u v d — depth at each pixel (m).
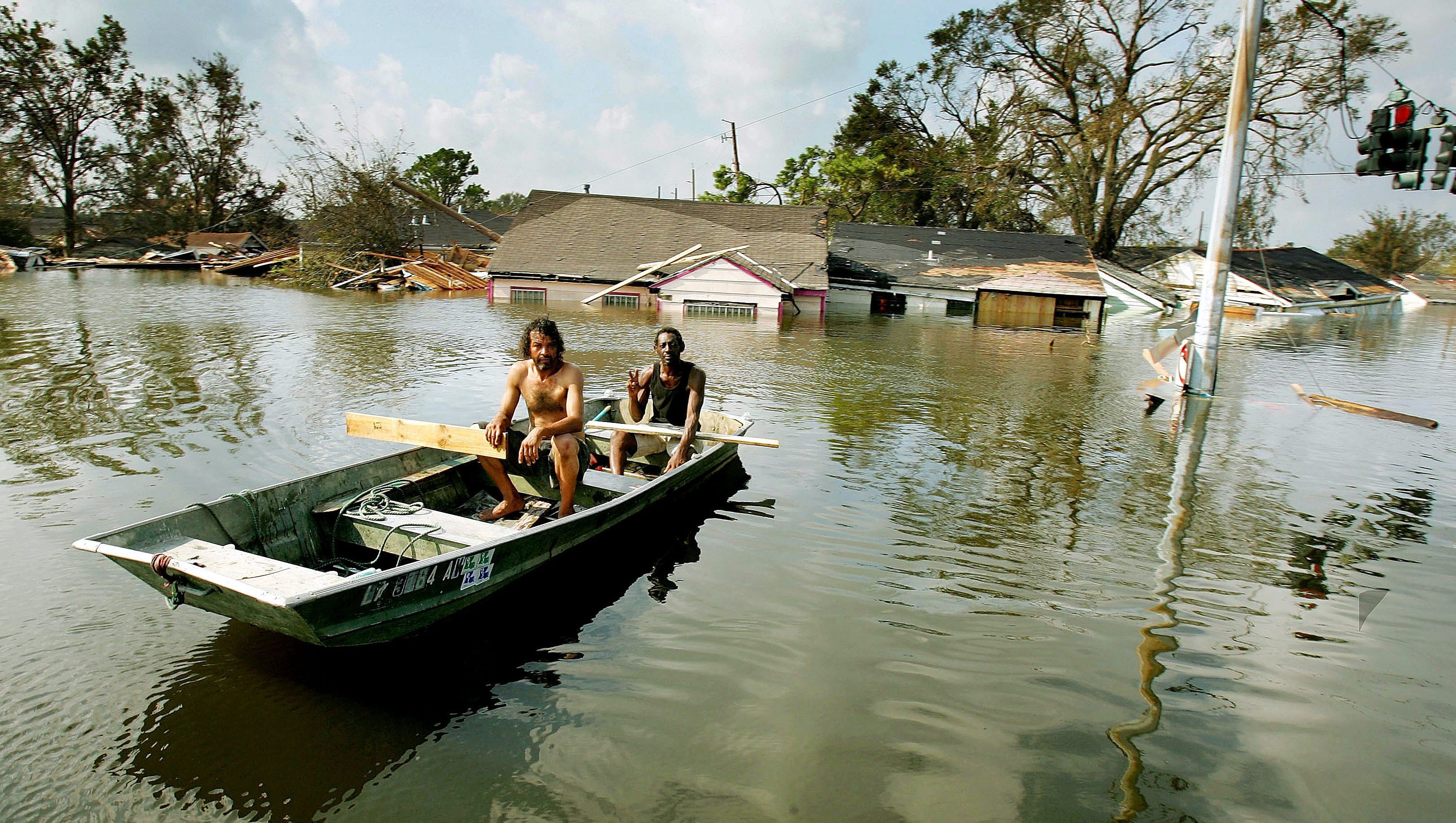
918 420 11.10
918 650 4.83
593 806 3.46
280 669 4.43
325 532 5.66
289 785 3.54
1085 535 6.84
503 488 6.27
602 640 4.84
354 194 36.38
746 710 4.17
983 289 28.30
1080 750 3.93
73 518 6.37
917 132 49.59
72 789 3.47
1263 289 38.94
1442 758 3.95
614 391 12.44
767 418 10.97
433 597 4.58
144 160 54.97
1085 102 39.81
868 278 34.72
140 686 4.22
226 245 54.78
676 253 32.72
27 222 51.12
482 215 58.81
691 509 7.18
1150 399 13.05
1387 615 5.50
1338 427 11.44
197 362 13.50
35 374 12.12
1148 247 47.34
